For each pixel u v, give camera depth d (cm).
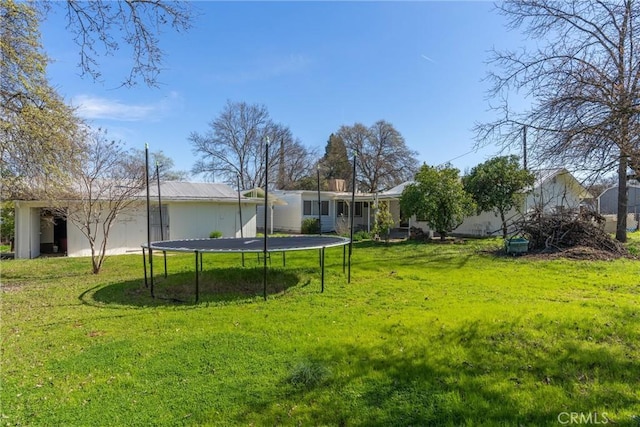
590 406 257
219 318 491
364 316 482
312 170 3484
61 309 550
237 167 3284
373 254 1162
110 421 250
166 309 545
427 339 387
